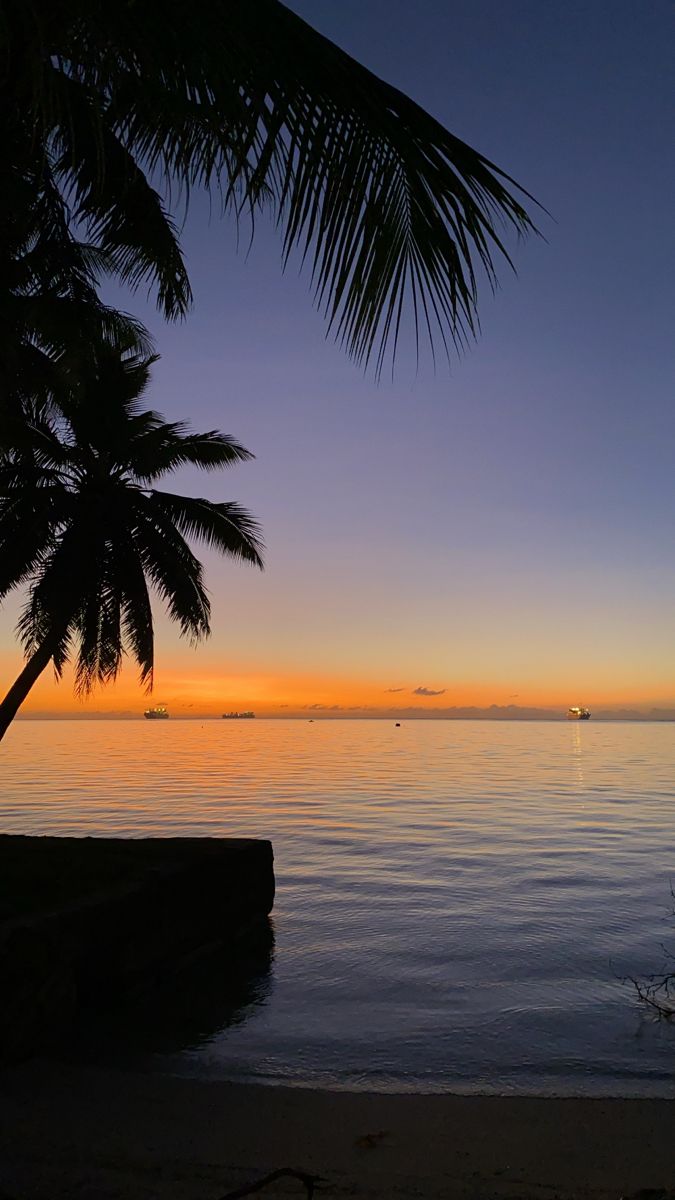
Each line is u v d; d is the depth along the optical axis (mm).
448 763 110750
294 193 3006
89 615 20953
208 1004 13742
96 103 3211
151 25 2906
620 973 16062
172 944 14609
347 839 37094
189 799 55094
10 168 5918
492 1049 11375
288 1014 13266
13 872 13625
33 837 17625
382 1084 9797
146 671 20750
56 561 19219
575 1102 8141
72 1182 5648
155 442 21531
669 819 45719
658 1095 9344
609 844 35750
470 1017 13117
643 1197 5566
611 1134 7195
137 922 13297
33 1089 8227
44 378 13039
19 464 20500
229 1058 10781
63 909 11594
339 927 20297
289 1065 10578
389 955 17531
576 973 16062
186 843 17781
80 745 170250
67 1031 10812
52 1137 6762
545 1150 6785
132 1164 6125
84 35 3141
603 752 150125
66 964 10844
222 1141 6855
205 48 2826
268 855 19359
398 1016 13180
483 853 33156
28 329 9797
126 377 21516
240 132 2994
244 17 2779
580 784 73938
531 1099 8242
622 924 20672
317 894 24531
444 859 31500
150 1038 11555
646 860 31297
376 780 77625
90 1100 7895
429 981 15492
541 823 43750
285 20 2787
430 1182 5926
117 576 20469
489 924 20672
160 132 3926
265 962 16922
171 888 14656
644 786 71500
